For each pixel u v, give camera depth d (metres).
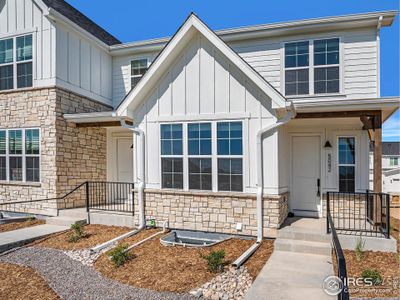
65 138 9.29
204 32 6.77
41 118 9.16
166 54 7.14
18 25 9.55
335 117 7.00
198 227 7.21
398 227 7.40
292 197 8.54
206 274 4.80
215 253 5.09
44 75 9.12
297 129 8.56
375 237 5.85
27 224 8.52
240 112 6.89
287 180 8.29
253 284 4.27
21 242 6.79
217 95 7.11
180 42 7.08
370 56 8.18
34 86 9.26
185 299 4.02
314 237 6.12
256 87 6.76
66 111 9.34
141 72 11.12
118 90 11.45
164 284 4.50
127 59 11.34
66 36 9.44
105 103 11.14
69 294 4.32
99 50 10.93
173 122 7.49
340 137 8.27
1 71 9.87
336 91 8.42
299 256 5.59
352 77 8.31
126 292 4.31
